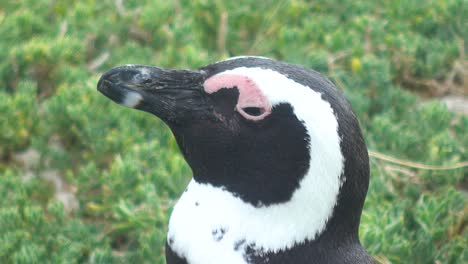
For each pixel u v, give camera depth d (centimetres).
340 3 1369
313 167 563
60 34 1259
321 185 566
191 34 1243
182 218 594
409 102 1141
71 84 1130
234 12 1306
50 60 1166
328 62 1175
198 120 590
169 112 600
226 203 581
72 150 1074
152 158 984
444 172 968
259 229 574
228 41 1288
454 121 1147
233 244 575
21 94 1085
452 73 1238
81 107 1042
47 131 1067
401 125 1073
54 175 1071
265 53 1262
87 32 1258
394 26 1302
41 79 1180
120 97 608
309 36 1258
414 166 945
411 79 1244
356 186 577
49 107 1060
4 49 1170
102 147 1028
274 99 563
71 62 1190
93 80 1104
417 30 1320
